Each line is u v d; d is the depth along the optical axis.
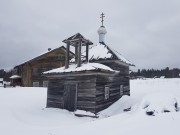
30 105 15.82
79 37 14.45
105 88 14.92
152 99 8.67
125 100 16.64
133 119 7.62
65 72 14.08
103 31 20.20
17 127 9.30
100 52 17.77
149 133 6.07
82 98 13.59
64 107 14.45
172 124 6.40
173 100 8.62
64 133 7.75
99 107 13.59
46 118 11.69
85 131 7.47
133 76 76.31
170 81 45.50
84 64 14.91
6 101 17.02
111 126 7.45
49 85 15.70
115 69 17.22
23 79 39.28
